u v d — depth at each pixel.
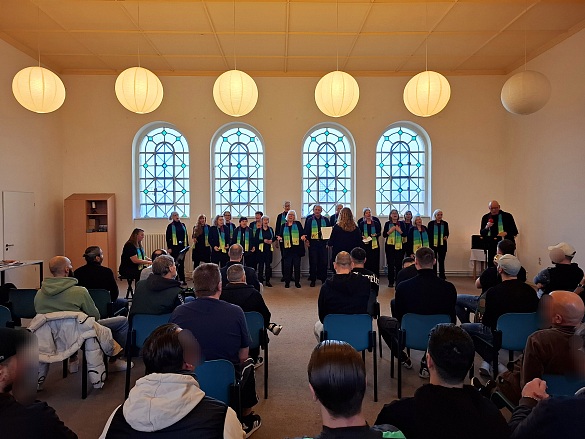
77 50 7.53
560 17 6.22
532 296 3.09
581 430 1.27
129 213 8.78
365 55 7.87
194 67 8.52
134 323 3.16
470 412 1.25
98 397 3.18
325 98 4.85
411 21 6.38
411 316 3.14
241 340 2.47
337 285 3.22
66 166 8.70
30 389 1.27
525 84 5.52
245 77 4.79
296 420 2.83
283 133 8.87
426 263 3.24
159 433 1.29
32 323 3.10
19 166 7.16
